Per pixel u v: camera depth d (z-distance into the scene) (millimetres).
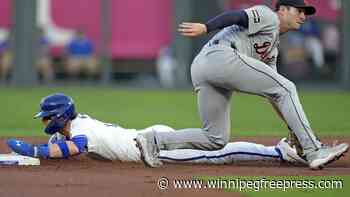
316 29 83875
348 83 84375
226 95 29156
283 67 83938
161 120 54750
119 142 30594
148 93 80125
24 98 72625
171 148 29547
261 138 40594
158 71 85625
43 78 85625
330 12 83875
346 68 84250
